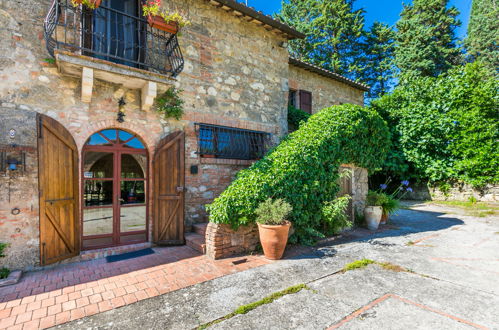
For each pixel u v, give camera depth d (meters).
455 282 3.24
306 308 2.67
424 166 10.78
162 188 4.99
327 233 5.59
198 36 5.82
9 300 2.90
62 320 2.51
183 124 5.48
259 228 4.23
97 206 4.61
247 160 6.40
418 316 2.49
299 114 8.54
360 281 3.30
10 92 3.82
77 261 4.18
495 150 9.16
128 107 4.82
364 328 2.31
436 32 19.28
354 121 6.06
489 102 9.23
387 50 21.23
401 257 4.20
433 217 7.77
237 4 5.91
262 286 3.19
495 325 2.32
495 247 4.69
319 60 19.78
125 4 5.21
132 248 4.69
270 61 7.17
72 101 4.29
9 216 3.72
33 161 3.90
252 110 6.69
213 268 3.79
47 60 4.07
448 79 10.45
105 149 4.69
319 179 5.36
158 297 2.95
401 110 11.33
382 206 6.86
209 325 2.40
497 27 19.89
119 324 2.43
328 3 19.58
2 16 3.85
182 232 5.06
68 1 4.38
